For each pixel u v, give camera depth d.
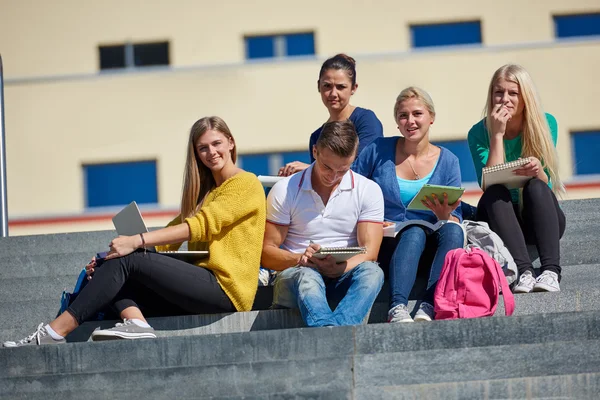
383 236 10.52
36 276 11.88
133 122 26.50
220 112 26.30
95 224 26.45
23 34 26.86
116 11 26.94
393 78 26.14
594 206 12.41
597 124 25.86
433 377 8.47
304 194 10.41
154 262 9.77
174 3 26.84
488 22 26.30
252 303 10.15
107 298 9.70
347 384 8.46
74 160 26.56
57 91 26.72
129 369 8.78
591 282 10.95
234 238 10.17
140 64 26.91
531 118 11.23
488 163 11.12
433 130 25.92
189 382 8.55
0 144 14.23
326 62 12.84
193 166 10.41
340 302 9.67
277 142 26.03
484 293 9.75
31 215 26.47
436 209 10.38
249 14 26.67
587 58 25.98
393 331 8.87
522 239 10.59
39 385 8.65
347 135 10.06
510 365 8.48
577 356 8.46
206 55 26.67
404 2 26.39
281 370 8.52
